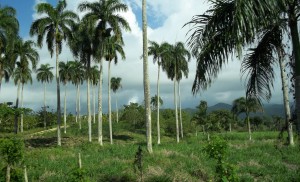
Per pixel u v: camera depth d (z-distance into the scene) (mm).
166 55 46219
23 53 50219
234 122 84625
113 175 15750
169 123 67125
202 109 74562
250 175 17250
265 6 5805
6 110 20234
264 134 56438
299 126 6520
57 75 37500
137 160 15078
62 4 37688
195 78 6965
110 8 37188
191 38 6824
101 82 38062
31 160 20094
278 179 15891
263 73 7902
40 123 78375
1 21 36562
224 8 6301
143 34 23250
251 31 5848
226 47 6652
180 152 23156
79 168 12000
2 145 10867
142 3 23266
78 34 38125
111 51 39594
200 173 16609
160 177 15133
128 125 69062
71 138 44844
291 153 22188
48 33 37875
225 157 10320
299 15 6719
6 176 10961
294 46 6727
